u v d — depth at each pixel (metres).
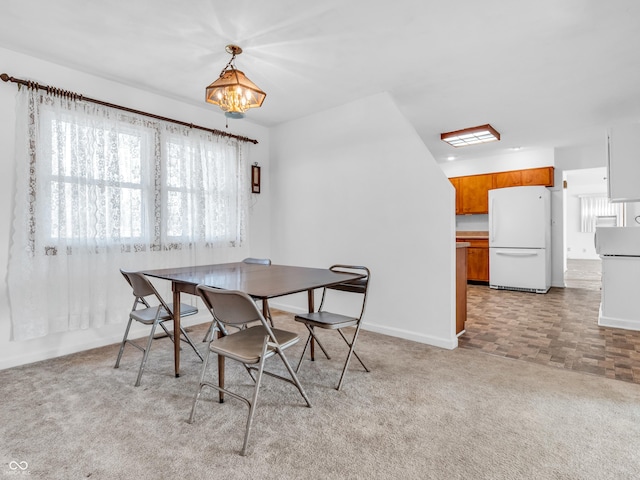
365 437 1.65
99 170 2.80
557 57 2.54
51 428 1.71
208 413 1.86
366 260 3.43
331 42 2.34
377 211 3.33
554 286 5.81
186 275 2.35
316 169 3.84
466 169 6.28
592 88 3.10
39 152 2.50
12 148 2.46
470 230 6.61
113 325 2.99
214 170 3.64
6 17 2.07
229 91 2.20
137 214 3.04
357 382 2.23
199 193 3.49
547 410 1.88
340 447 1.57
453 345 2.86
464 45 2.38
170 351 2.81
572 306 4.37
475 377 2.30
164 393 2.08
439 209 2.93
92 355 2.71
